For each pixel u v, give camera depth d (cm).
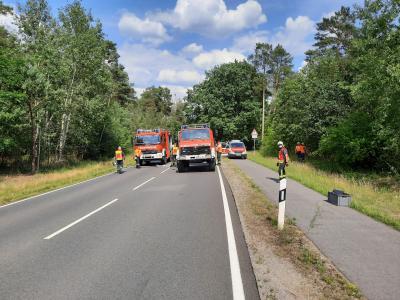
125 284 542
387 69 1831
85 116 3716
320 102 2988
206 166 3022
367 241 702
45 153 3600
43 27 3125
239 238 782
